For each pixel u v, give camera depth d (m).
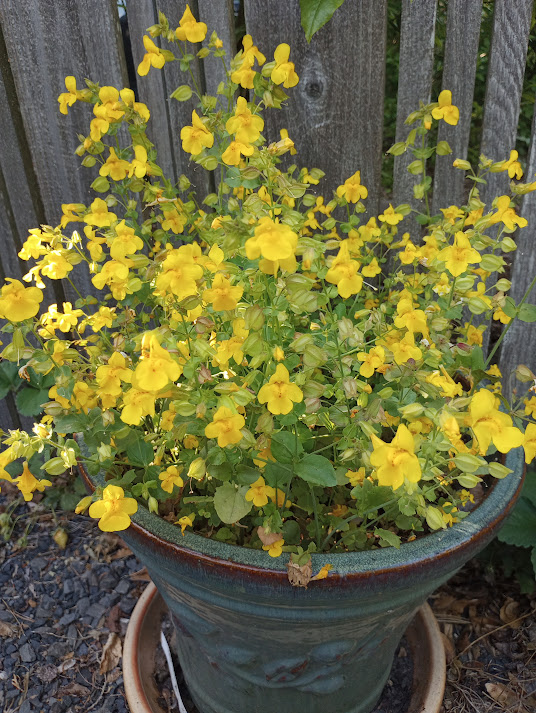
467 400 0.52
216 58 0.97
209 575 0.56
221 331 0.65
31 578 1.14
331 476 0.56
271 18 0.94
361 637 0.67
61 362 0.67
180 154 1.05
